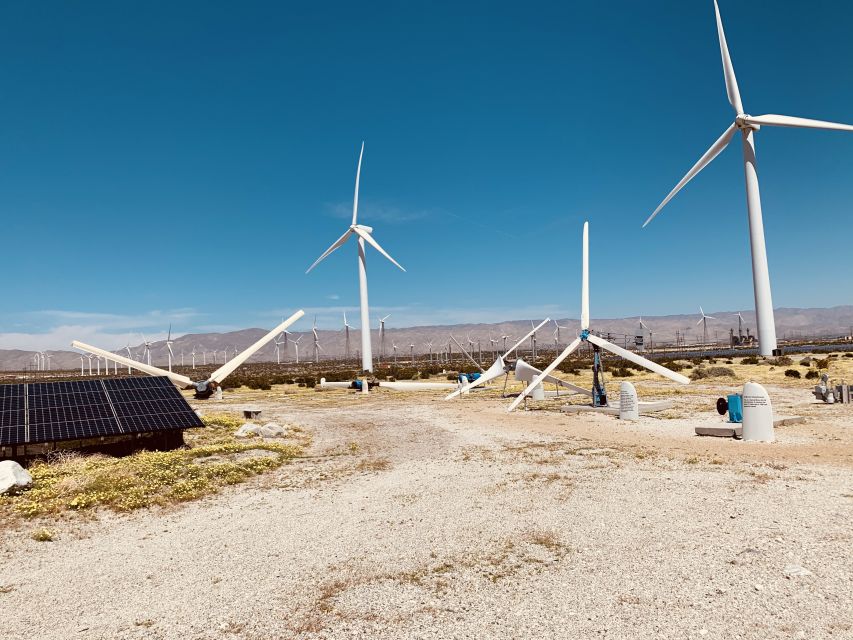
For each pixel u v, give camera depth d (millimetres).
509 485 15352
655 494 13781
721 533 10672
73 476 16562
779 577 8516
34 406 20672
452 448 22125
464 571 9367
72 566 10266
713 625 7152
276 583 9180
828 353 90500
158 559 10523
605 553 9898
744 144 76875
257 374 136125
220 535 11875
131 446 22000
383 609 8055
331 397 54562
